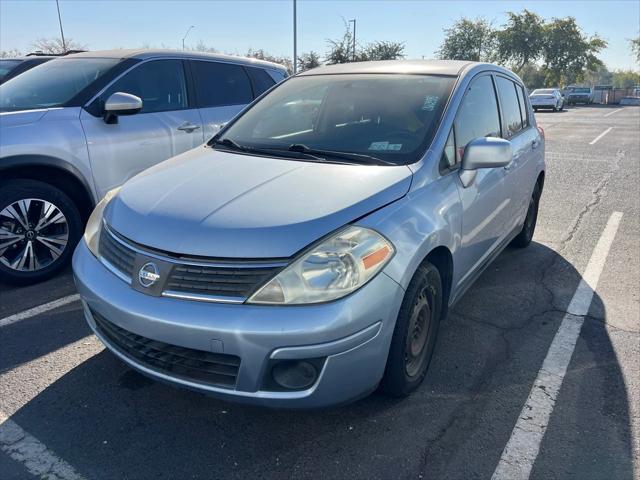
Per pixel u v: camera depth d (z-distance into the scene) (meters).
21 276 4.13
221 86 5.67
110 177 4.53
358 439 2.56
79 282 2.68
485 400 2.87
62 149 4.18
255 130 3.63
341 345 2.22
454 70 3.64
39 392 2.87
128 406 2.77
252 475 2.34
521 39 52.97
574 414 2.76
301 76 4.08
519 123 4.66
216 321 2.20
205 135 5.30
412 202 2.67
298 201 2.46
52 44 26.92
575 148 13.53
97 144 4.41
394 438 2.57
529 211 5.15
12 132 3.96
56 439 2.54
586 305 4.06
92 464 2.39
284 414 2.73
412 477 2.34
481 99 3.75
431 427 2.65
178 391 2.90
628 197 7.71
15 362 3.14
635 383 3.04
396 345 2.54
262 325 2.17
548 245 5.50
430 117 3.21
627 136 16.66
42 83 4.82
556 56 53.81
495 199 3.68
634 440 2.58
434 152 2.99
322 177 2.71
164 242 2.36
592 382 3.04
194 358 2.30
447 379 3.05
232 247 2.27
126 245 2.50
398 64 3.88
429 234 2.63
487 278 4.56
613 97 53.88
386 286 2.36
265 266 2.23
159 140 4.88
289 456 2.45
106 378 3.00
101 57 5.07
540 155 5.07
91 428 2.61
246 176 2.79
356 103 3.48
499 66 4.40
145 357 2.44
